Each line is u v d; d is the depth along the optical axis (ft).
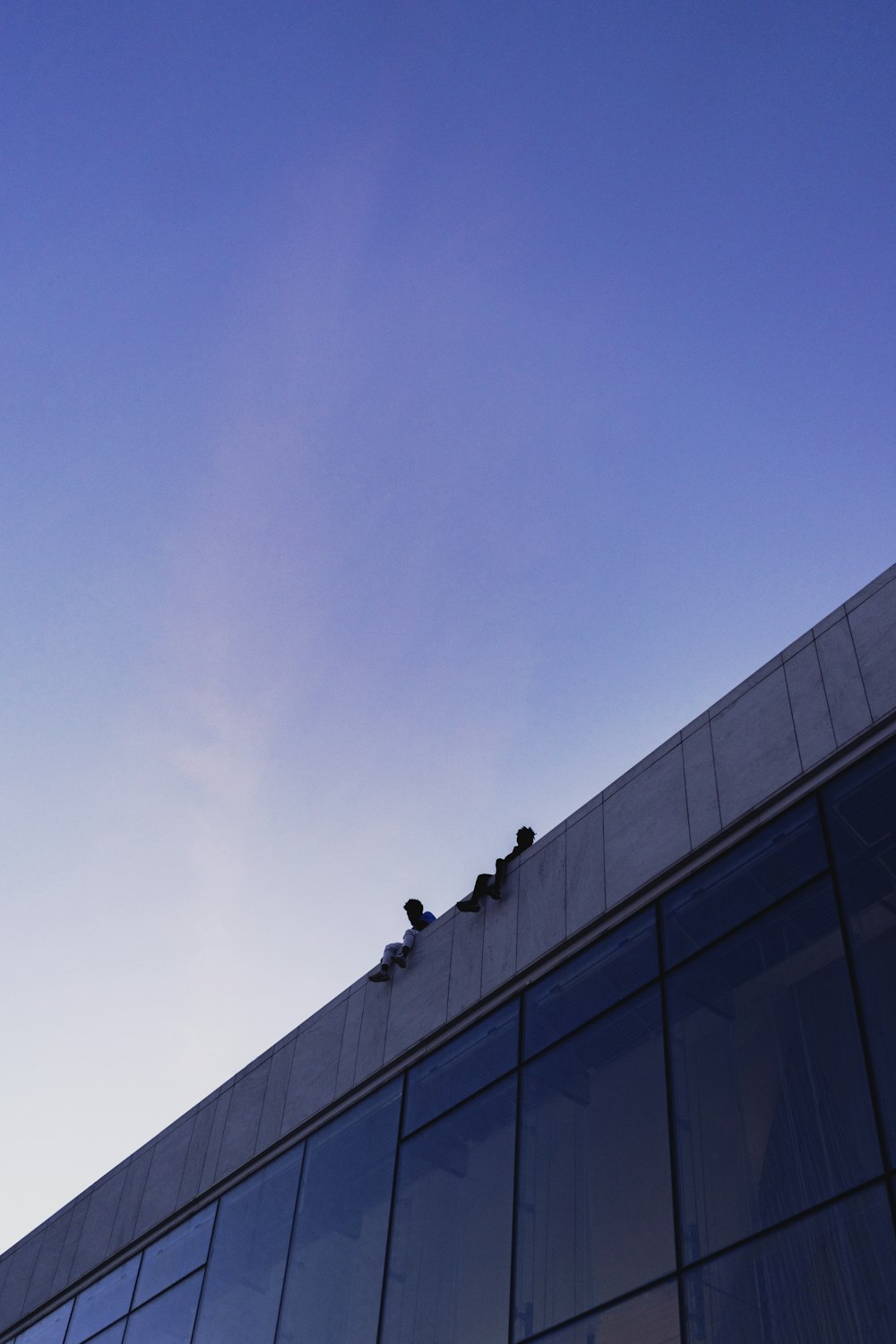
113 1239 81.25
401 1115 61.41
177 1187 77.71
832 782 47.96
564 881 59.67
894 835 43.98
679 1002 48.96
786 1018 43.96
